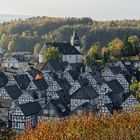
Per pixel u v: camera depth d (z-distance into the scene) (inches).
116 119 3157.0
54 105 6988.2
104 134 2962.6
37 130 3009.4
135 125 3063.5
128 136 2965.1
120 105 7288.4
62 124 3063.5
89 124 3026.6
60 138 2891.2
